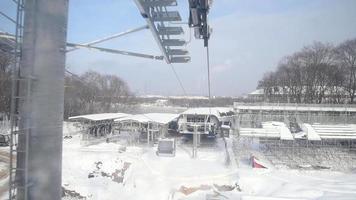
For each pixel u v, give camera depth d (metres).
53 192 5.07
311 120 39.12
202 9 6.98
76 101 59.50
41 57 4.88
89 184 21.00
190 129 36.06
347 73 65.75
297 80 69.94
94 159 26.70
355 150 34.06
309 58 70.00
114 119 40.25
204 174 23.89
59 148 5.16
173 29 8.30
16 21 4.92
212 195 19.06
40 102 4.89
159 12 7.67
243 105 39.88
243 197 12.88
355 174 27.23
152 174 23.47
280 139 33.09
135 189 20.88
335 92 65.75
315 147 33.78
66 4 5.18
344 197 19.38
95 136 41.16
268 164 29.75
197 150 33.81
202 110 40.19
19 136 4.91
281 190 21.58
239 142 35.88
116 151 30.00
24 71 4.90
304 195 20.41
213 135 37.12
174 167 25.61
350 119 38.62
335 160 31.48
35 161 4.91
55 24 4.96
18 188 4.87
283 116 39.38
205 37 8.84
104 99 79.12
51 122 4.99
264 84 84.31
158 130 37.41
